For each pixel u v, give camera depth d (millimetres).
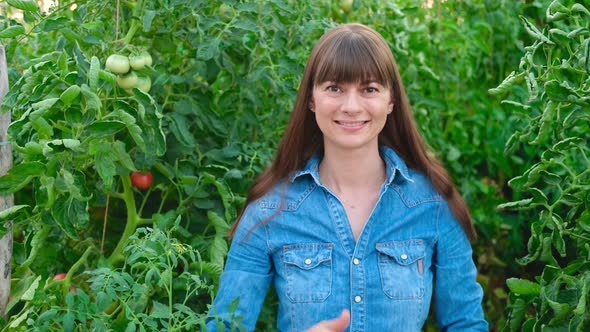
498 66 3355
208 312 1813
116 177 2424
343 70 1688
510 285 2129
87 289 2324
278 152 1867
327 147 1816
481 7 3328
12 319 2045
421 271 1782
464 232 1837
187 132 2316
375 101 1717
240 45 2500
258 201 1849
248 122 2504
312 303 1754
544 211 2100
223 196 2273
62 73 1937
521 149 3250
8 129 1856
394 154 1830
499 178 3385
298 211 1806
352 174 1812
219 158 2391
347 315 1596
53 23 2115
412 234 1791
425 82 3307
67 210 1958
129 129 1948
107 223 2479
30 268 2199
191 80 2428
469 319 1840
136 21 2217
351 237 1776
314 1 2814
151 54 2457
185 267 1894
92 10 2289
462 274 1839
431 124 3268
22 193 2266
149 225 2506
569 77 2021
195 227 2396
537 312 2178
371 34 1742
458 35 3289
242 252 1844
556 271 2104
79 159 2000
